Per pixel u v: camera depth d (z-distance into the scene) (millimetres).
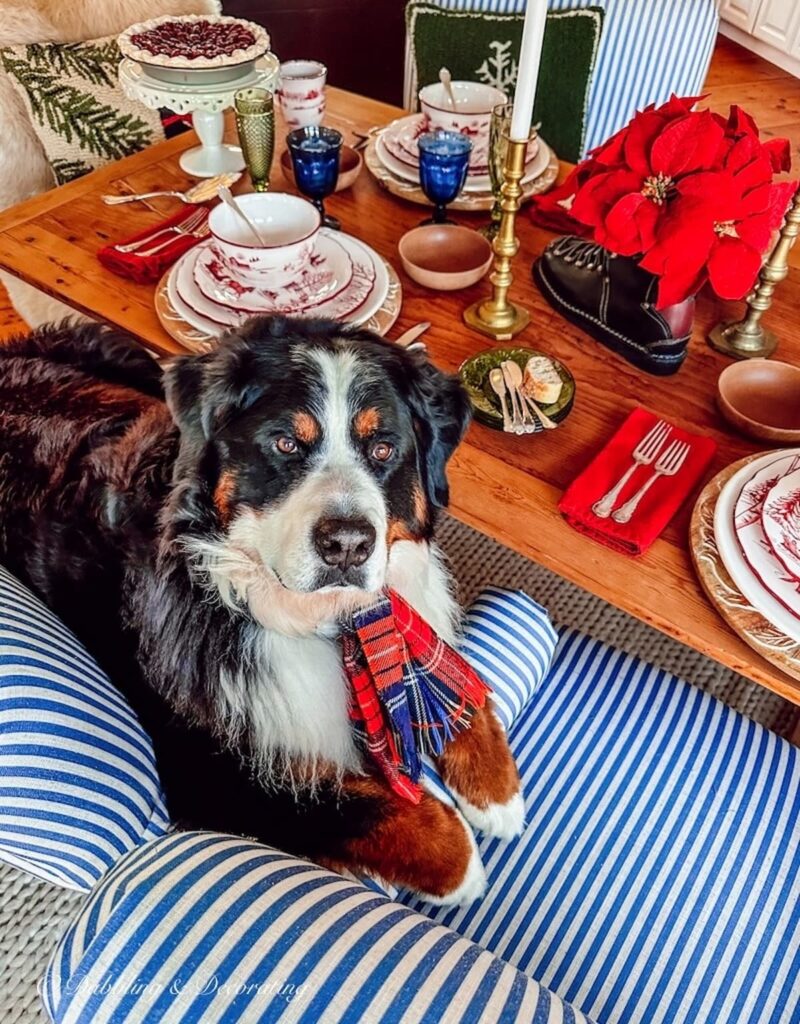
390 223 1978
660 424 1478
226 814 1209
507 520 1355
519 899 1228
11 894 1801
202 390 1215
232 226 1697
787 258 1747
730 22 5738
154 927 786
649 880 1239
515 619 1481
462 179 1845
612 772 1363
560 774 1365
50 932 1755
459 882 1202
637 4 2404
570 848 1278
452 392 1322
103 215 1959
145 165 2141
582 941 1182
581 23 2350
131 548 1338
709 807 1320
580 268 1675
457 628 1475
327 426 1189
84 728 1026
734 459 1452
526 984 791
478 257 1812
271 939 771
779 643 1165
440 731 1328
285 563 1157
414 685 1302
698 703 1472
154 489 1347
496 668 1414
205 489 1232
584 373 1625
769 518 1262
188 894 815
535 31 1309
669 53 2463
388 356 1272
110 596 1357
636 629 2365
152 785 1128
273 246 1585
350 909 826
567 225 1959
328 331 1290
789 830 1302
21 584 1250
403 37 3605
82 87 2527
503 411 1494
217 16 2264
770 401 1544
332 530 1125
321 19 3467
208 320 1622
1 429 1529
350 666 1305
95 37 2729
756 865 1259
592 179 1479
